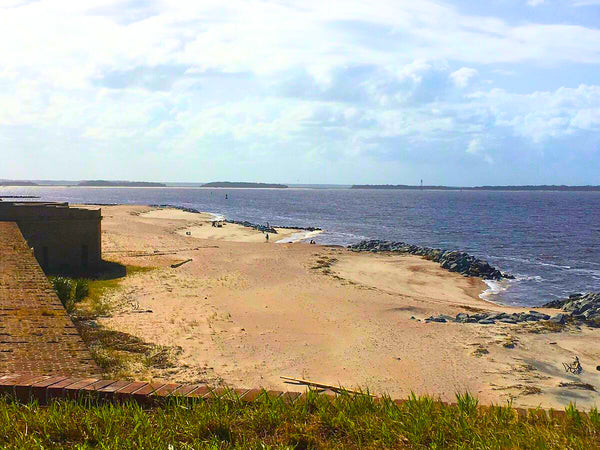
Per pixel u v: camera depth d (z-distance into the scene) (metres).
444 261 56.72
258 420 6.70
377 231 101.56
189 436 6.35
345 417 6.77
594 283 51.88
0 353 12.03
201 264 49.34
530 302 43.19
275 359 23.11
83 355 12.33
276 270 48.16
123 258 50.06
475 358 24.34
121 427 6.52
